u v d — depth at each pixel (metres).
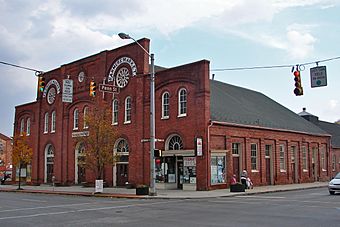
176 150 31.95
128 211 17.98
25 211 18.67
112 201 24.05
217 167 31.59
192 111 31.67
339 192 28.86
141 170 34.69
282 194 27.97
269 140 38.38
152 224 13.70
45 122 47.81
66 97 27.34
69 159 42.97
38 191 35.16
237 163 34.47
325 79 19.95
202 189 30.36
